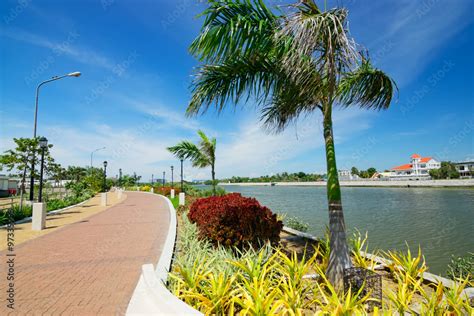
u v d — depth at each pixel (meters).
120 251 5.93
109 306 3.33
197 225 6.91
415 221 12.69
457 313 2.83
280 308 2.93
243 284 3.47
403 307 3.00
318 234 9.69
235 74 4.21
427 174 80.25
